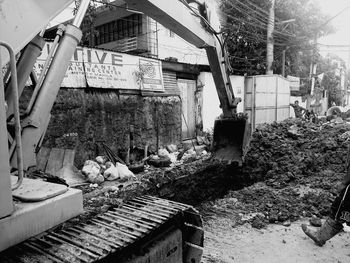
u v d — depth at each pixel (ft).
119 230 7.30
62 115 25.23
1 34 5.88
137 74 31.22
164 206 8.91
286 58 64.64
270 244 12.45
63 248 6.33
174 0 12.21
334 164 21.33
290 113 62.28
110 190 18.78
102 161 26.76
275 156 21.94
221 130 19.66
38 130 7.19
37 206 5.43
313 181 19.03
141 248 7.88
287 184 18.95
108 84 28.53
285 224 14.10
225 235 13.28
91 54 27.22
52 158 22.50
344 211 11.09
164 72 35.78
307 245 12.32
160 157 30.22
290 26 59.06
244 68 56.80
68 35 7.90
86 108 26.99
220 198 17.74
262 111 50.21
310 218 14.74
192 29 13.73
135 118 31.35
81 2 8.37
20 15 6.25
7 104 6.87
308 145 23.76
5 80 6.96
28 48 7.32
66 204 5.96
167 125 35.24
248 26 54.13
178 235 8.91
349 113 50.90
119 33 48.34
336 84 109.70
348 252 11.76
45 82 7.43
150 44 43.14
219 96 18.43
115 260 7.20
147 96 32.53
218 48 16.62
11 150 6.59
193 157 27.40
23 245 6.39
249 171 20.20
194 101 41.42
